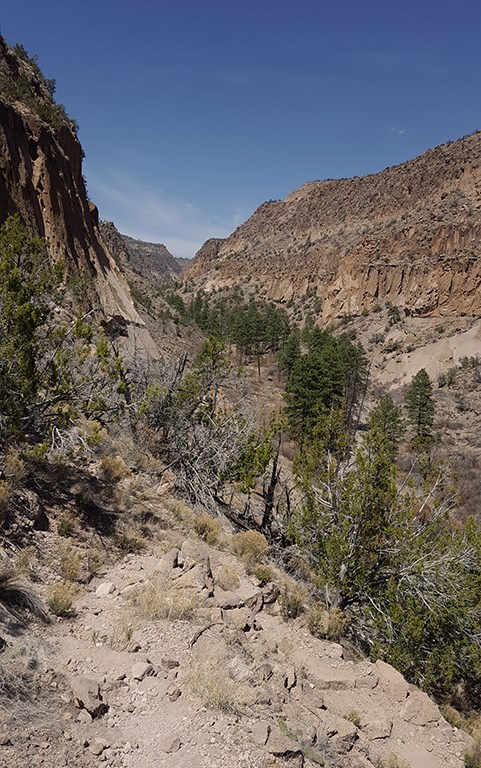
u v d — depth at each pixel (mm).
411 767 5418
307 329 109188
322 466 12773
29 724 4250
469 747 6113
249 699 5336
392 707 6547
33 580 6734
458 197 153250
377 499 10727
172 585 7613
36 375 8727
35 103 29219
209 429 14531
